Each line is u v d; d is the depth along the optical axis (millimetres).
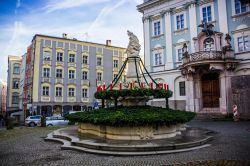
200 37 26453
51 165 7105
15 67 54156
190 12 27891
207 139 10312
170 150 8547
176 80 28719
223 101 23250
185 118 10570
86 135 11711
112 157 8000
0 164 7379
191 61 23969
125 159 7660
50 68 39875
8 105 53000
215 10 25938
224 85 23281
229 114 22766
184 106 27625
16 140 12820
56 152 9008
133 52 13883
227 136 11891
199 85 25766
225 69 23344
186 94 25969
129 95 11727
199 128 14781
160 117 9703
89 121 10898
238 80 22031
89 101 43281
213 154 8039
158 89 12102
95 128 11625
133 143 9117
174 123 10266
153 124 9797
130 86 12047
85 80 43250
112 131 10242
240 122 19609
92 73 44344
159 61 30906
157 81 30516
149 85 12586
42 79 38969
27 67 44312
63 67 41156
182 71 26422
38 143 11398
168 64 29500
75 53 42719
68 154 8602
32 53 41000
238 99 21766
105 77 45969
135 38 14070
